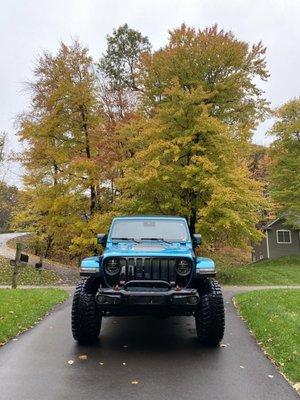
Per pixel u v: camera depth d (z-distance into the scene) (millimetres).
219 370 5672
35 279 19953
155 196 19906
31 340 7324
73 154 21344
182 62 21250
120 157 21547
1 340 7145
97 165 20484
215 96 21453
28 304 10453
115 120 23203
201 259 7332
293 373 5449
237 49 21000
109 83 28406
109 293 6547
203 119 18562
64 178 20984
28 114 24047
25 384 5125
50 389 4965
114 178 21391
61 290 14281
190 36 21562
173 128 19750
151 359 6172
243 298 12461
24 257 15367
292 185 35875
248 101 22219
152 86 22359
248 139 21578
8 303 10281
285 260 34500
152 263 6855
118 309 6707
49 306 10844
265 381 5254
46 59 21547
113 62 33656
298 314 9250
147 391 4906
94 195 21750
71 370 5652
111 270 6848
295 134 36406
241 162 21953
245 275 23203
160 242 7949
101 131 21547
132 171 19359
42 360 6109
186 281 6863
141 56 22641
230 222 19125
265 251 44188
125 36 34344
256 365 5906
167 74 21781
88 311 6871
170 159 19422
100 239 8508
